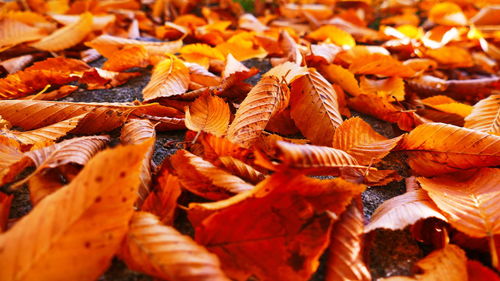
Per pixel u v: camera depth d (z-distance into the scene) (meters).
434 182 0.31
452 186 0.31
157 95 0.37
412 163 0.34
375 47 0.52
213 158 0.30
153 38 0.64
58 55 0.53
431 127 0.33
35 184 0.27
